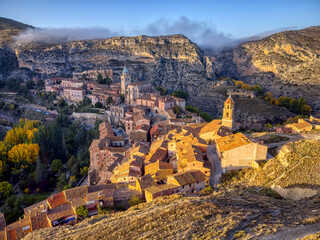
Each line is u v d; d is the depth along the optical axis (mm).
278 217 54500
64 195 87625
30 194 127562
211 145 108500
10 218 103188
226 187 78500
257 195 69188
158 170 91875
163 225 57594
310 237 43844
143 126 157500
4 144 161375
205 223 54750
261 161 82938
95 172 129625
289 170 72875
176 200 70625
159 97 195625
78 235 61688
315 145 80312
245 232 49125
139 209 70562
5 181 127625
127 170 95500
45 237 65812
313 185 67438
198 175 83188
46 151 163125
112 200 79812
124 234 57562
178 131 124438
